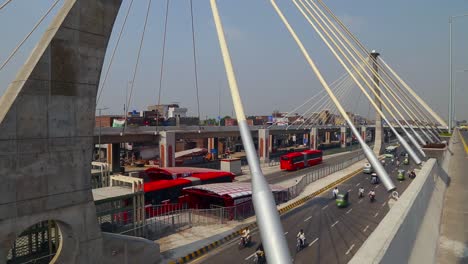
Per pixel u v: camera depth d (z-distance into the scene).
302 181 43.97
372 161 12.36
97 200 20.14
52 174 14.12
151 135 56.16
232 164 57.28
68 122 14.69
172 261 20.06
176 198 33.59
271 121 137.50
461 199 15.38
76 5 14.91
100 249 15.89
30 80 13.45
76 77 14.95
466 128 167.12
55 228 17.72
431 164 16.30
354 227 27.03
